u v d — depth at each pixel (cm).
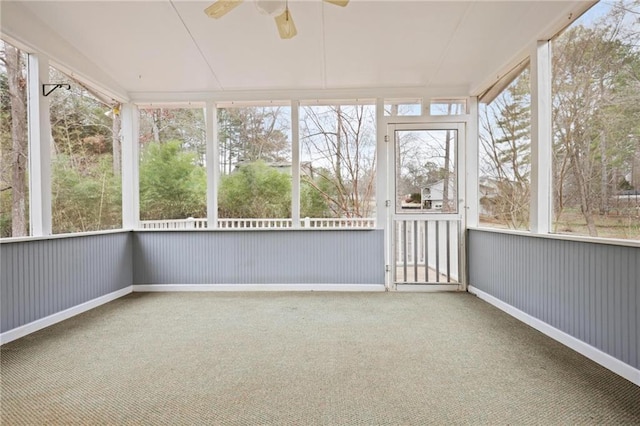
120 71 407
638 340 203
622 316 213
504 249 356
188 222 473
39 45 313
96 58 379
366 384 206
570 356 244
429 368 226
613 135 231
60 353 253
